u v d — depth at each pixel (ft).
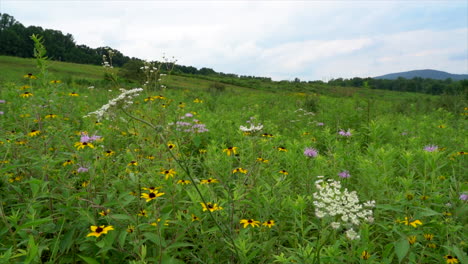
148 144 13.58
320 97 49.73
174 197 10.16
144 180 10.28
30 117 15.42
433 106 43.16
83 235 8.93
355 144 16.94
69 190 9.43
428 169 13.25
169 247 7.76
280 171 12.75
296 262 7.37
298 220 9.07
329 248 7.07
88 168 10.37
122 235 7.63
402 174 14.42
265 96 52.70
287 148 15.88
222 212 9.11
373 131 18.19
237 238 8.42
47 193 8.47
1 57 217.77
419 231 8.01
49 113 15.40
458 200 9.89
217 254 9.05
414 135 21.45
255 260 9.21
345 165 14.64
